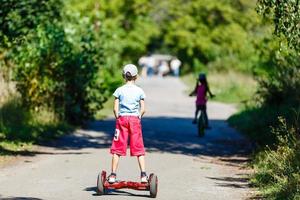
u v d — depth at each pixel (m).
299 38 23.50
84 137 35.19
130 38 109.38
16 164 24.94
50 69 38.47
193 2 120.19
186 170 24.64
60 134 35.31
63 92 39.00
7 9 31.62
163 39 127.56
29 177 22.22
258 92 38.94
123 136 19.72
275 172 21.52
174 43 122.88
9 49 36.50
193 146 32.78
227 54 113.31
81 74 40.12
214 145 33.44
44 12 38.34
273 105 36.28
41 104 38.12
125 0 107.00
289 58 34.03
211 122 46.97
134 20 109.94
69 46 39.94
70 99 39.34
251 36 50.94
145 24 111.38
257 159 25.61
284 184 19.67
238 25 114.75
